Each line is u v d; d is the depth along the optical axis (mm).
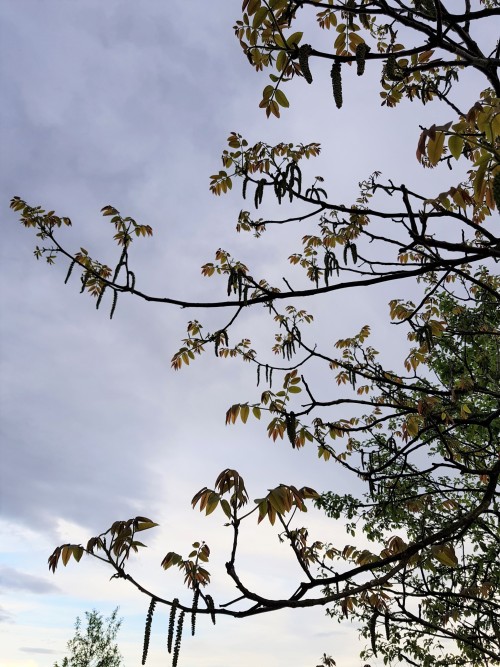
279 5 2652
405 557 2422
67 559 2627
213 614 2383
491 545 6270
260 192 3320
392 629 6582
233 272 3566
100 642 18406
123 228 5453
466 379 5055
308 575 2369
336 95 2373
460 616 5086
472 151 2842
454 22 2404
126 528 2674
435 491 4930
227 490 2506
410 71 2516
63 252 4707
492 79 2539
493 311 6641
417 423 5945
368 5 2447
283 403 5227
